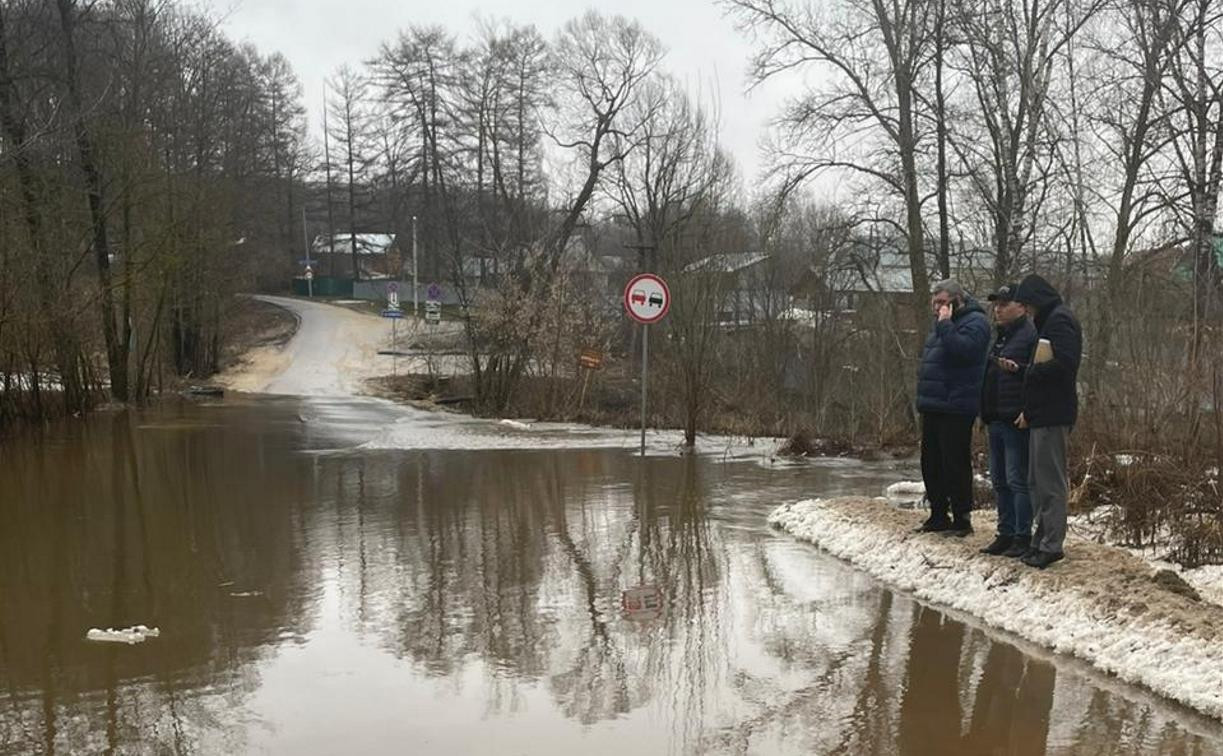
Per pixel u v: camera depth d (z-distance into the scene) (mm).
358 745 3828
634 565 6812
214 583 6273
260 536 7738
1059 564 5754
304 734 3932
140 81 26094
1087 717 4113
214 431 16922
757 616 5602
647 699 4328
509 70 44219
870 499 8430
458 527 8125
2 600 5867
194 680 4535
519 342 24578
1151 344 9125
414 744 3840
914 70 18125
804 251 28406
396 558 6996
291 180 75188
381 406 26297
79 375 20562
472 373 30312
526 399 23109
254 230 52000
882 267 22281
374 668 4711
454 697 4344
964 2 16703
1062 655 4906
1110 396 8875
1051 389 5691
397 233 71062
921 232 19000
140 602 5828
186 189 27188
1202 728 3994
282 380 39062
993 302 6320
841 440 13633
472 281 34000
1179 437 7820
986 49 16828
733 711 4195
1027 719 4098
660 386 19328
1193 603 4957
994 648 5027
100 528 8023
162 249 25328
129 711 4172
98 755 3723
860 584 6316
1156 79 14469
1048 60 15984
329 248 85188
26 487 10211
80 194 22062
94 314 21531
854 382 22734
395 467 11867
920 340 19000
